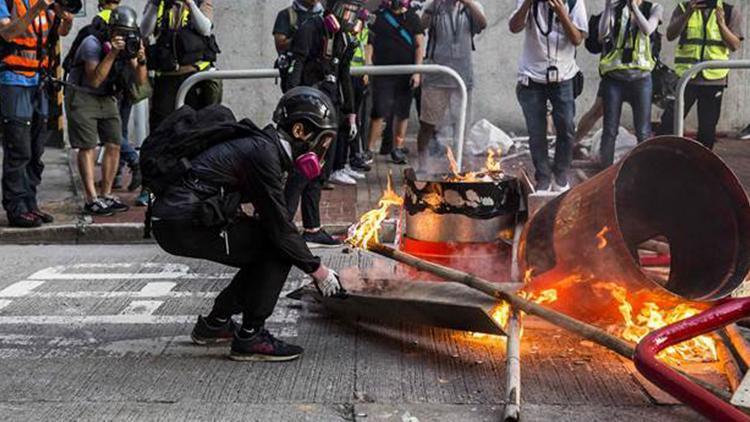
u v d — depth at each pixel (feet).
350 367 16.17
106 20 27.53
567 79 28.99
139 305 19.92
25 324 18.65
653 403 14.60
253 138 15.53
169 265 23.45
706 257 17.40
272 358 16.39
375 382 15.48
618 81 30.17
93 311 19.51
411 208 19.51
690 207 17.56
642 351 13.14
